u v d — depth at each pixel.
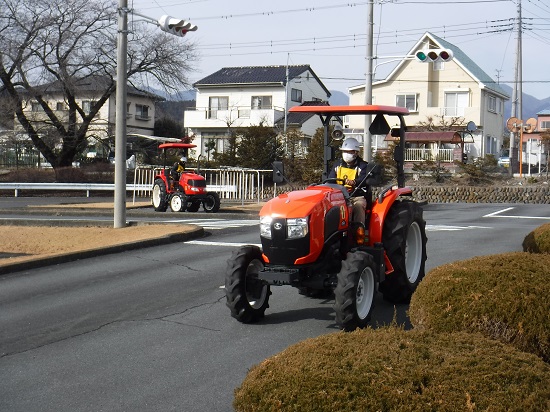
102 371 6.24
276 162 7.76
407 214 8.41
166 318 8.11
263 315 7.91
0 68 32.62
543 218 19.86
